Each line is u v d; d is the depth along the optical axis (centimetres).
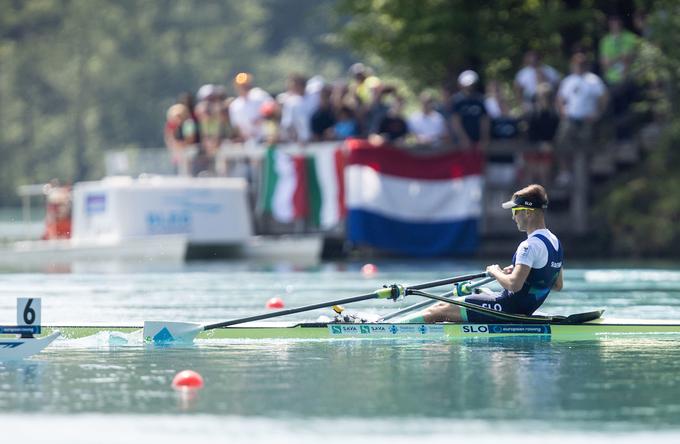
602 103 9562
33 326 3919
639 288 6906
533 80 9800
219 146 10562
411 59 11838
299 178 10019
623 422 2886
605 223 9919
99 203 10375
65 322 4472
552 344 4200
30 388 3341
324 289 6894
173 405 3097
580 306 5725
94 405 3098
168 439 2731
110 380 3469
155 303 6038
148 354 3994
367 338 4378
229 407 3069
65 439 2736
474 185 9744
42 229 16138
